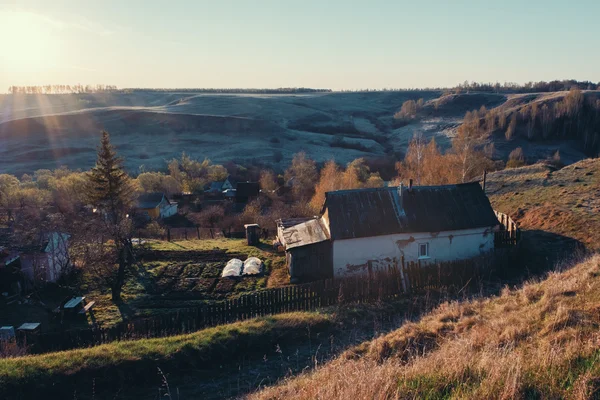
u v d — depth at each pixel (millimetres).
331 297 18328
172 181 75812
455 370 7125
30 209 41750
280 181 83875
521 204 31969
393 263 23219
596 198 28812
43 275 25469
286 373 11859
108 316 20891
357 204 23750
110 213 30406
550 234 24922
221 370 12430
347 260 22922
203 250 31891
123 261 24094
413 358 9531
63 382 11102
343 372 8195
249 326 14398
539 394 6168
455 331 11438
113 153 29766
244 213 52438
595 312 9617
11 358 12000
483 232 23953
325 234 23500
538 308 10875
